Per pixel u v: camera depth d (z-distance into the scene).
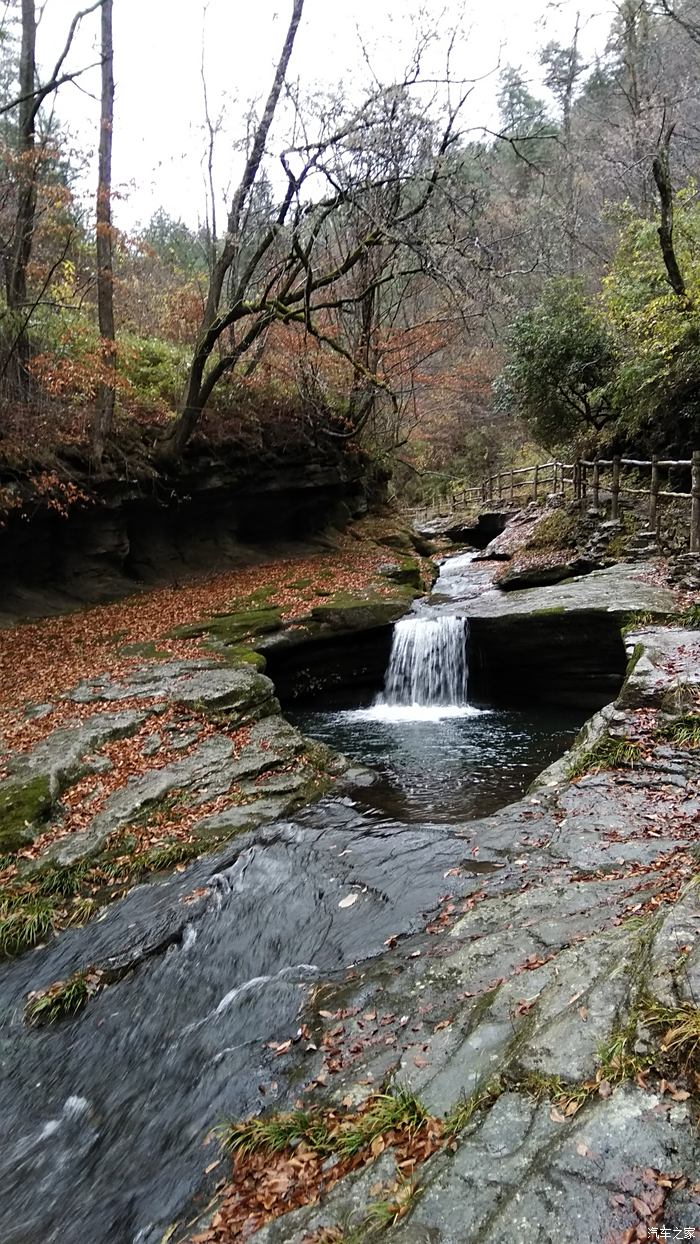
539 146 29.27
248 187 14.11
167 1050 4.71
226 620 13.40
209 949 5.69
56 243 16.88
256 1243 2.79
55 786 7.93
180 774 8.33
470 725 11.31
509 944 4.32
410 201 15.62
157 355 19.62
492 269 13.98
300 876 6.37
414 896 5.68
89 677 10.94
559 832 5.97
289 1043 4.26
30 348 15.38
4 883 6.81
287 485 20.09
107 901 6.64
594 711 11.35
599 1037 2.86
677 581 11.35
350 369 19.45
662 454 15.54
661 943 3.14
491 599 13.69
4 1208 3.84
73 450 15.23
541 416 18.69
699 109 19.09
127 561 17.56
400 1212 2.53
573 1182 2.28
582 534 15.70
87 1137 4.21
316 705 13.50
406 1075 3.42
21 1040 5.16
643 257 15.12
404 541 22.75
